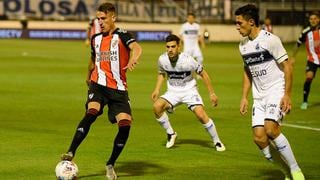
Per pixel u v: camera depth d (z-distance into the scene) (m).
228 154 21.22
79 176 17.83
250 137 24.50
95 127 26.27
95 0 107.69
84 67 57.94
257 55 16.28
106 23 17.20
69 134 24.58
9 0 109.44
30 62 62.75
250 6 16.30
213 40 109.75
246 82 17.12
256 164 19.70
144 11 113.81
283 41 110.56
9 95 37.22
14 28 107.94
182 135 24.86
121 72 17.22
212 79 48.38
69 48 86.00
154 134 24.88
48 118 28.81
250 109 32.59
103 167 18.97
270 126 16.08
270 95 16.34
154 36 109.31
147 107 32.88
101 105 17.23
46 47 87.38
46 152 21.05
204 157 20.72
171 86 21.97
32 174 17.97
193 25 49.84
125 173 18.30
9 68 55.69
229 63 64.81
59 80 46.22
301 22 110.38
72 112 30.78
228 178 17.89
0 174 17.94
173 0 119.06
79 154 20.80
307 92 32.69
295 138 24.25
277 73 16.36
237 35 110.31
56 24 108.94
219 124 27.67
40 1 110.38
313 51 32.38
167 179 17.67
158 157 20.62
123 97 17.27
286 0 110.81
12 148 21.69
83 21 109.94
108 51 17.11
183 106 33.06
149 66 59.81
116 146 17.03
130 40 17.02
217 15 111.81
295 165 16.44
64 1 110.75
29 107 32.38
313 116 30.08
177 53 21.38
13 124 26.95
